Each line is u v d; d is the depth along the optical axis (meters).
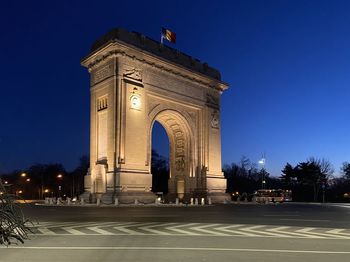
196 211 42.22
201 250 14.28
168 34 78.12
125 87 65.81
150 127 70.38
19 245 15.40
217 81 85.81
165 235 18.72
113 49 65.88
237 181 159.50
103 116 67.56
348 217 33.75
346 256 13.30
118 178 62.09
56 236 18.25
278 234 19.52
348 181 160.25
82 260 12.33
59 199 68.06
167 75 74.44
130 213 37.44
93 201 64.25
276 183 173.12
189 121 79.38
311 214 38.22
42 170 164.75
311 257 13.05
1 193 15.61
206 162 81.00
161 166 143.00
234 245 15.55
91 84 71.38
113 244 15.71
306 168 141.75
